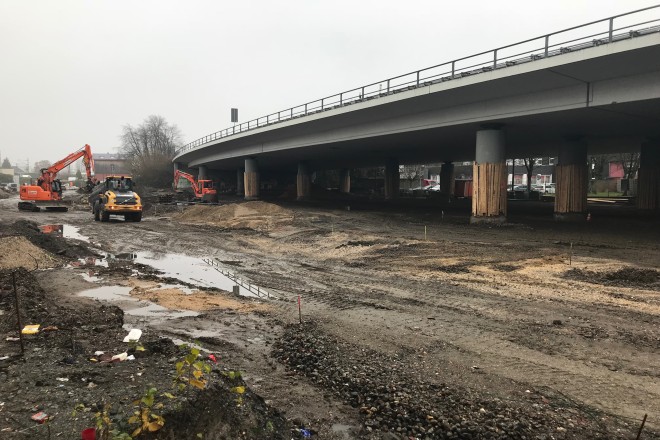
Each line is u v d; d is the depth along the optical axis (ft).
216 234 85.66
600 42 57.06
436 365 22.27
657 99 58.34
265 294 39.24
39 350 20.93
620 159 241.14
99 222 110.22
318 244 68.64
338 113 105.29
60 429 13.29
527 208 127.85
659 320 28.66
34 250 54.13
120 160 441.27
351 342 25.80
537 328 27.68
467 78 72.84
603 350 23.90
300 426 17.12
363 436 16.55
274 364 23.45
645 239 62.85
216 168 275.59
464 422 16.76
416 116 92.89
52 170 139.74
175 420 13.60
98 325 27.22
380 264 51.83
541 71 63.26
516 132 91.76
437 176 379.55
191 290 40.98
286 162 208.74
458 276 43.78
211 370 17.65
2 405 14.98
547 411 17.61
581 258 48.93
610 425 16.69
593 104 63.82
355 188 285.43
